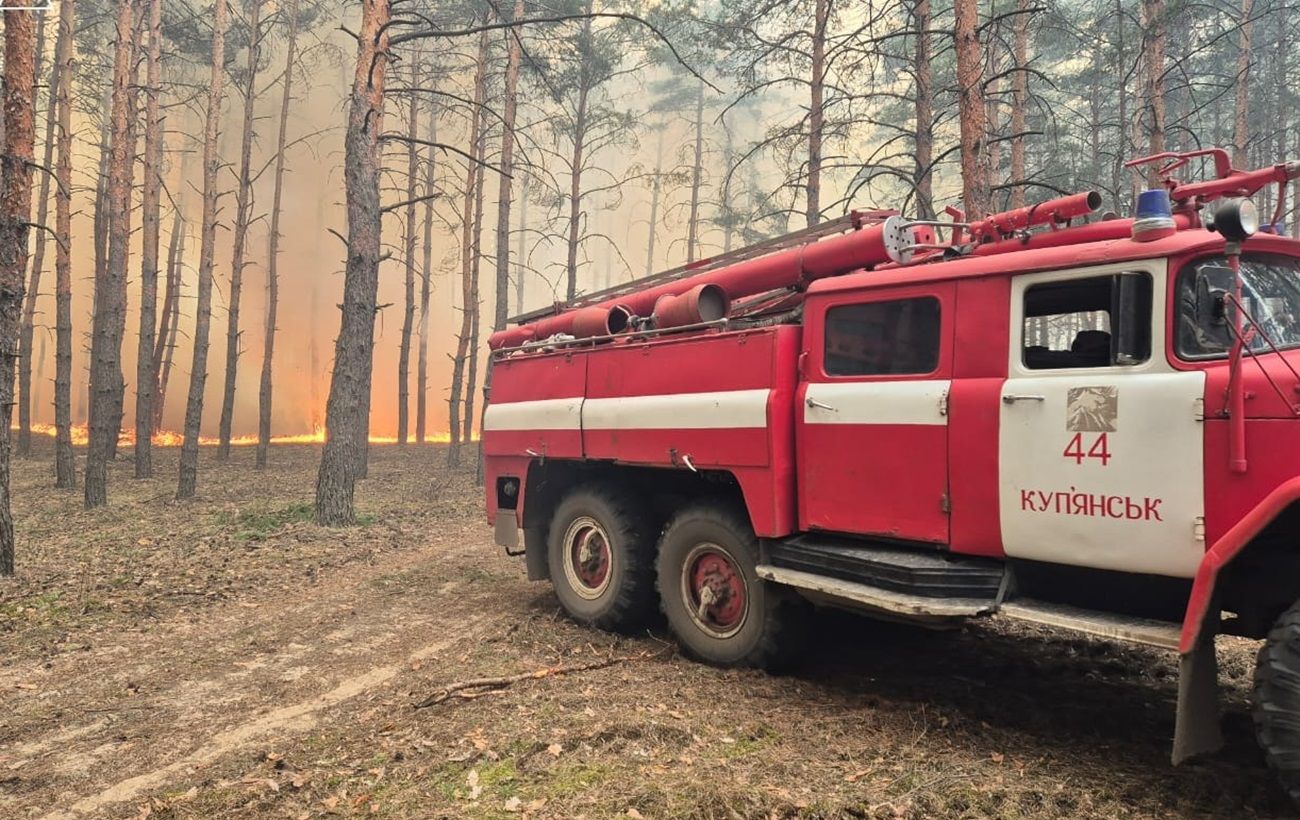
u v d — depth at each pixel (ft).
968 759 12.60
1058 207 14.37
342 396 36.94
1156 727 13.85
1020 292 13.33
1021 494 12.94
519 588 25.68
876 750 13.01
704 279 19.13
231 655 18.98
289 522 37.01
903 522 14.38
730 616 17.51
